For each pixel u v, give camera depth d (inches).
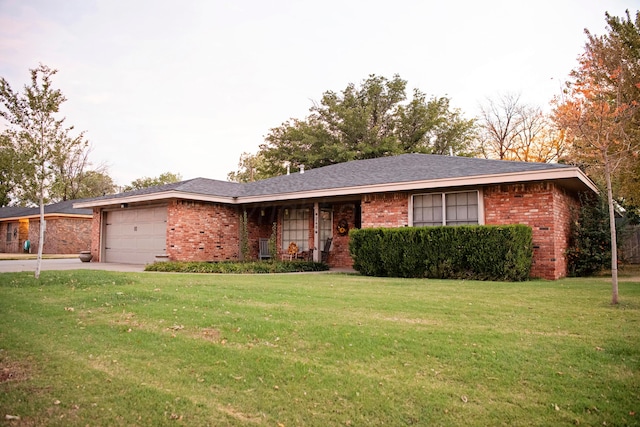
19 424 106.8
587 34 636.1
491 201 449.4
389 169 580.7
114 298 270.1
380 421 108.7
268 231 715.4
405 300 263.3
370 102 1430.9
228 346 169.8
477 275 405.1
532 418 109.0
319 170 717.3
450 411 113.3
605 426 104.5
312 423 108.1
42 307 248.8
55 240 1063.6
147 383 134.0
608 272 510.9
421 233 428.8
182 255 598.5
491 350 158.6
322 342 171.5
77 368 146.9
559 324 197.2
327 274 471.2
